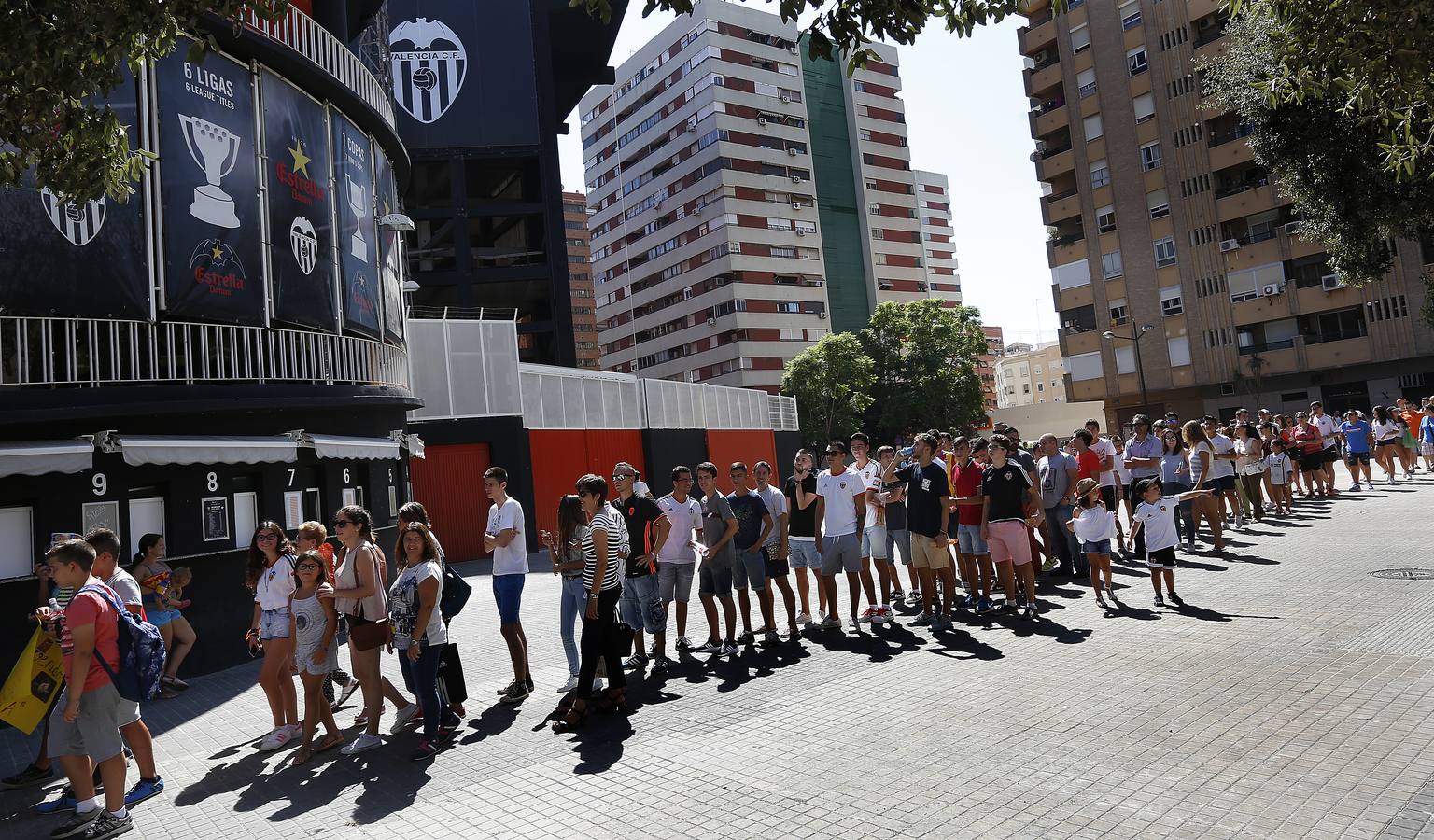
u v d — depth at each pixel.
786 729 5.99
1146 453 13.34
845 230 87.94
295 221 13.59
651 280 87.69
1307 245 45.28
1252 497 15.95
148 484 10.66
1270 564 11.13
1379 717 5.22
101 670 5.26
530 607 13.45
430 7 41.66
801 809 4.52
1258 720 5.34
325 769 6.11
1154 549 9.21
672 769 5.36
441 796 5.27
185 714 8.44
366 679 6.53
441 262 46.69
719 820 4.47
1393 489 18.94
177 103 11.64
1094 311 53.69
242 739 7.24
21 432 9.63
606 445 30.31
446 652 6.86
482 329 25.42
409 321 24.22
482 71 41.91
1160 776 4.59
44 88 5.90
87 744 5.21
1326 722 5.20
